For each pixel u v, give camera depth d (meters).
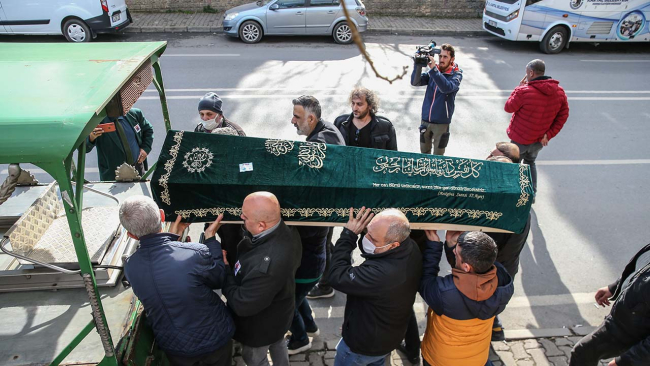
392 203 2.70
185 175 2.62
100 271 2.67
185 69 9.50
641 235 4.99
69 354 2.30
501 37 11.77
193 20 12.81
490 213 2.77
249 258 2.46
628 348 2.63
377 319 2.59
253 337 2.67
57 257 2.67
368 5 13.95
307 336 3.47
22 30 10.52
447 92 5.36
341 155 2.87
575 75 10.03
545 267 4.52
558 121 5.29
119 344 2.34
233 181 2.63
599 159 6.60
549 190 5.80
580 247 4.80
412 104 8.06
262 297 2.41
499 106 8.22
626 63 10.99
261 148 2.83
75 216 1.92
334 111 7.65
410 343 3.33
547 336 3.72
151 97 8.07
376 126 4.02
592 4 10.91
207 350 2.46
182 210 2.66
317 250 3.13
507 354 3.53
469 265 2.39
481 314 2.44
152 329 2.51
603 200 5.62
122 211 2.30
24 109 2.02
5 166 6.14
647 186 5.95
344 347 2.83
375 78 9.24
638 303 2.48
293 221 2.72
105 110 2.36
